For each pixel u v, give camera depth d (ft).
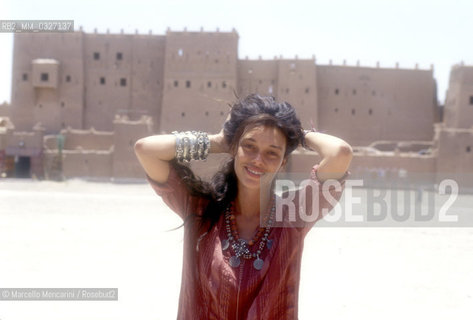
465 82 173.06
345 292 26.76
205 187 7.36
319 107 190.90
